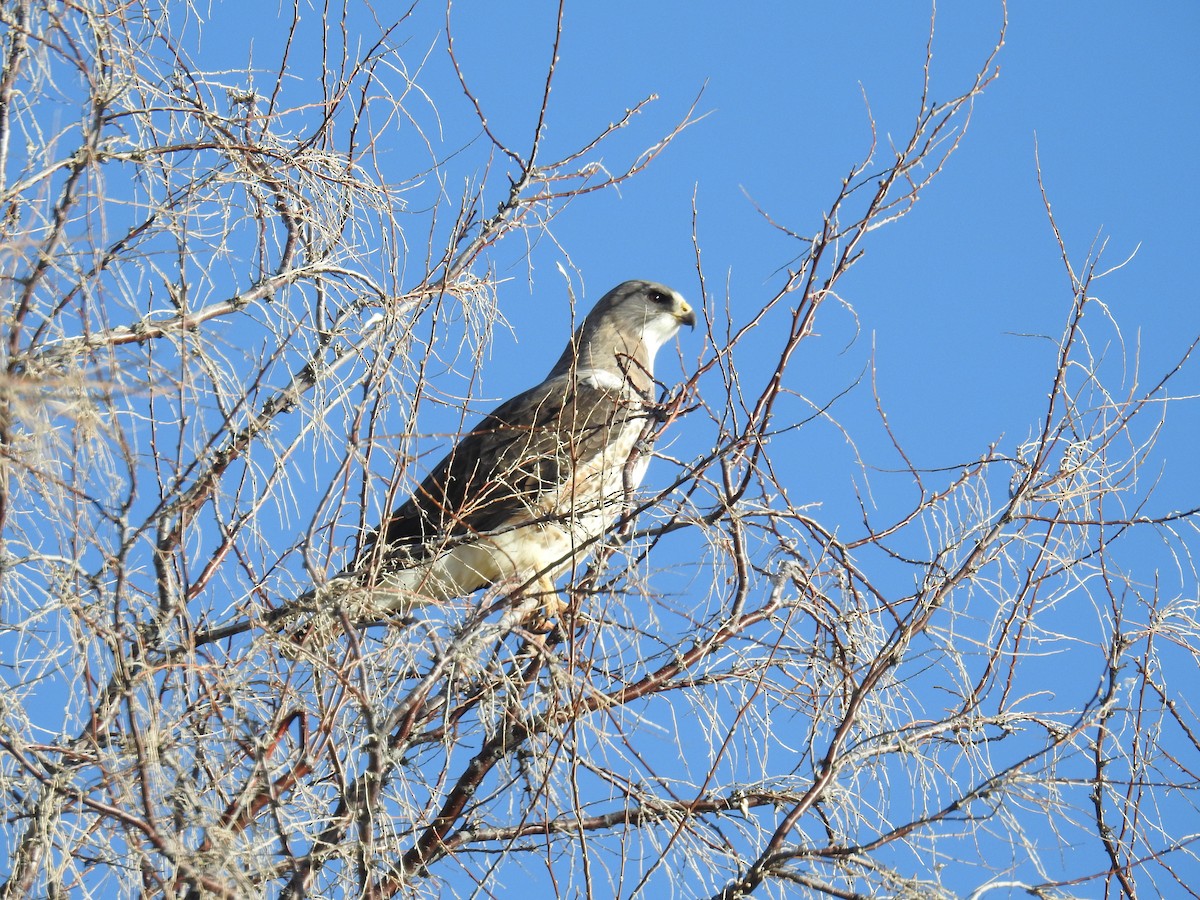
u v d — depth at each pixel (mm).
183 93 10312
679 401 9797
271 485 9344
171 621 8953
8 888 7867
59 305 8469
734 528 9430
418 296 10109
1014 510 9797
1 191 8562
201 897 7820
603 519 10344
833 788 9211
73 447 8102
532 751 9359
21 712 8297
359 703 8609
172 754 8211
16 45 8812
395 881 8508
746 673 9641
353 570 9578
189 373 8734
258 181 10211
